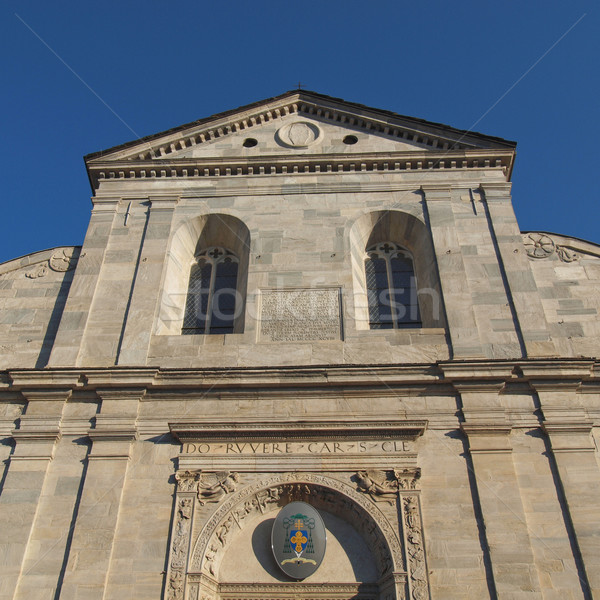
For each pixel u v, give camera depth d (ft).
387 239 70.08
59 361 56.70
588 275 62.18
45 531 47.29
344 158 71.82
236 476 49.37
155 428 52.29
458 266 62.08
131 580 44.88
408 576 44.47
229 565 47.57
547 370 53.42
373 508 47.75
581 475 48.21
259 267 63.26
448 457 49.96
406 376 53.67
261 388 53.93
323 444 51.08
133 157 74.84
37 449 51.29
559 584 43.65
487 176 70.44
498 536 45.68
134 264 63.98
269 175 71.77
